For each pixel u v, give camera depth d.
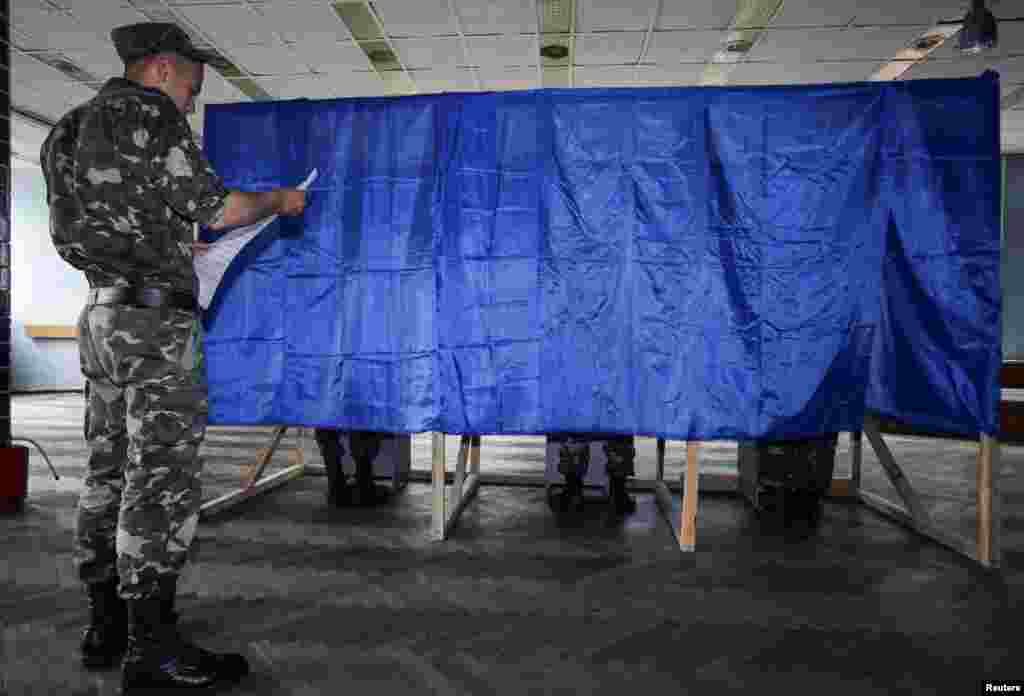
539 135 2.52
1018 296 9.91
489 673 1.58
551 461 3.15
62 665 1.60
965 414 2.35
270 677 1.55
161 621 1.49
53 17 5.80
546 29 6.04
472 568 2.31
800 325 2.45
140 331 1.49
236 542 2.60
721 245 2.46
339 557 2.42
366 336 2.59
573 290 2.52
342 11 5.71
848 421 2.47
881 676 1.59
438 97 2.56
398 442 3.41
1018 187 9.95
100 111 1.48
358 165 2.60
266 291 2.64
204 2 5.55
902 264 2.46
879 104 2.42
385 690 1.50
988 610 1.99
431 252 2.56
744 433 2.46
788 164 2.44
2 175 3.37
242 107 2.66
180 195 1.48
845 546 2.60
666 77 7.23
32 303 11.16
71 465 4.21
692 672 1.60
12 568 2.27
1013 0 5.38
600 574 2.27
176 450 1.53
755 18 5.80
